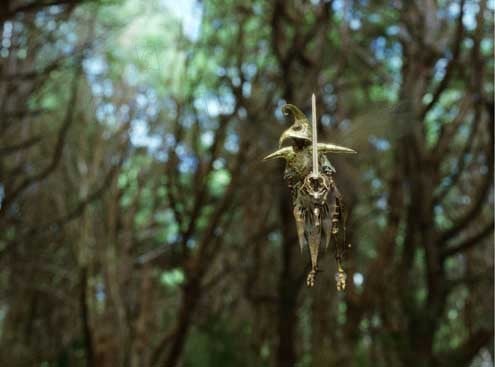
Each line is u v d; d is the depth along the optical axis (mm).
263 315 22375
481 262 21078
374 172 21484
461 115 17906
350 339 18812
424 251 18047
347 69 20688
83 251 18156
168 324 22516
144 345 18312
